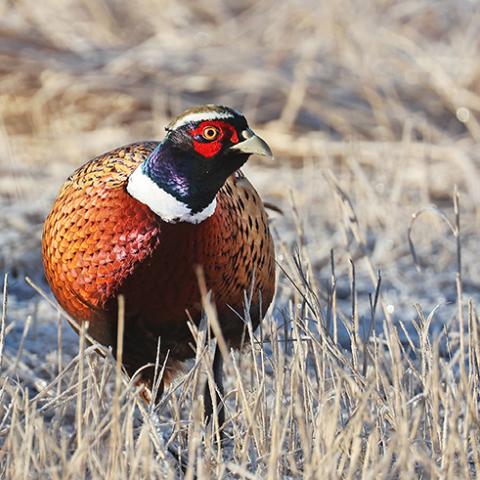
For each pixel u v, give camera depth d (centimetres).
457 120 1435
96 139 1345
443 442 633
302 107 1400
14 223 1115
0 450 618
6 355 784
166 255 635
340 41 1507
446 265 1093
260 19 1636
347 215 895
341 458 611
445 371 686
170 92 1406
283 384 654
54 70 1408
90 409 644
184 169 626
